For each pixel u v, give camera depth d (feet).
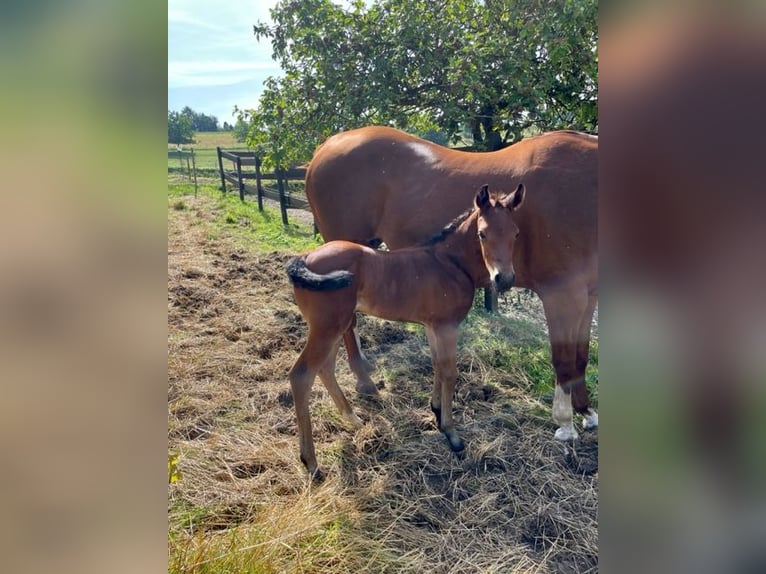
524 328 9.58
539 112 9.20
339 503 6.66
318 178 10.01
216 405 8.18
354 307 7.38
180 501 6.32
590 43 8.06
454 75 9.04
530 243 7.63
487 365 9.04
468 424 8.13
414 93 9.83
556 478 7.14
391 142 9.21
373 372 9.30
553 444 7.67
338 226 10.04
